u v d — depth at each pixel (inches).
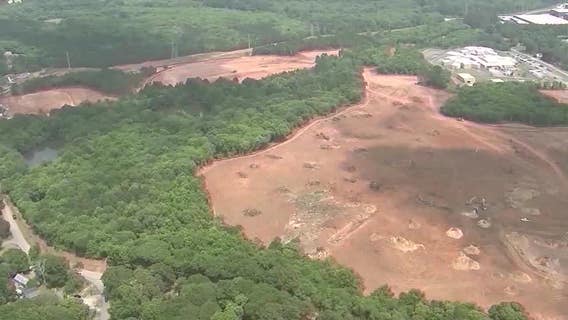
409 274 7219.5
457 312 6112.2
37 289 6934.1
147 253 6983.3
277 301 6122.1
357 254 7613.2
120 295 6358.3
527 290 6924.2
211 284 6378.0
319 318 5969.5
